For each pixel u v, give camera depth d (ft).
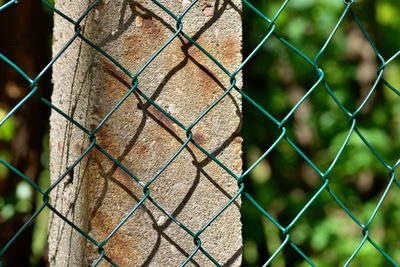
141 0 2.85
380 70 3.16
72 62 2.93
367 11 6.67
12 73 5.54
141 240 2.88
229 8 2.93
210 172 2.93
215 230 2.94
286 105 6.65
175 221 2.85
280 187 6.73
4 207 5.51
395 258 6.33
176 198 2.90
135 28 2.85
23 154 5.61
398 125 6.79
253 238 6.46
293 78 6.66
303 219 6.65
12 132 5.54
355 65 6.82
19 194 5.56
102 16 2.83
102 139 2.84
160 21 2.87
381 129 6.72
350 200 6.66
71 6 2.93
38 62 5.64
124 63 2.85
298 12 6.40
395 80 6.98
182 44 2.89
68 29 2.94
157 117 2.88
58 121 3.04
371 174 6.68
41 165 5.72
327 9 6.46
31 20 5.55
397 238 6.43
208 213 2.93
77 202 2.90
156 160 2.88
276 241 6.63
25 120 5.58
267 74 6.52
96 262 2.79
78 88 2.91
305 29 6.43
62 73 3.00
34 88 2.68
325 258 6.49
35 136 5.63
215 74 2.92
